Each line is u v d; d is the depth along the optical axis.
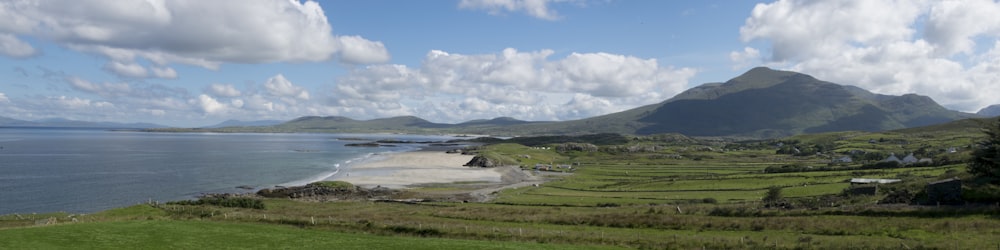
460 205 89.06
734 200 88.19
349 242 43.66
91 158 186.75
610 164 199.38
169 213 65.56
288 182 131.00
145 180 125.94
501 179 144.00
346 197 105.31
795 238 46.25
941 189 58.41
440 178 144.50
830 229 49.00
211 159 196.62
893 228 47.75
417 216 66.94
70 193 102.25
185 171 149.12
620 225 56.62
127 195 102.44
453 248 42.09
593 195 104.50
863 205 60.28
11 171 137.75
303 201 95.56
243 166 170.62
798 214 57.12
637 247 44.59
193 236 43.69
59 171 140.00
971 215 50.78
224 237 43.91
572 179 146.00
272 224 55.59
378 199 102.94
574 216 62.47
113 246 38.56
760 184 106.75
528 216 64.69
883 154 177.75
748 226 52.16
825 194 84.12
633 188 115.38
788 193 90.62
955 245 40.62
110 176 131.50
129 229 45.31
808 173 114.56
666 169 169.38
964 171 81.19
